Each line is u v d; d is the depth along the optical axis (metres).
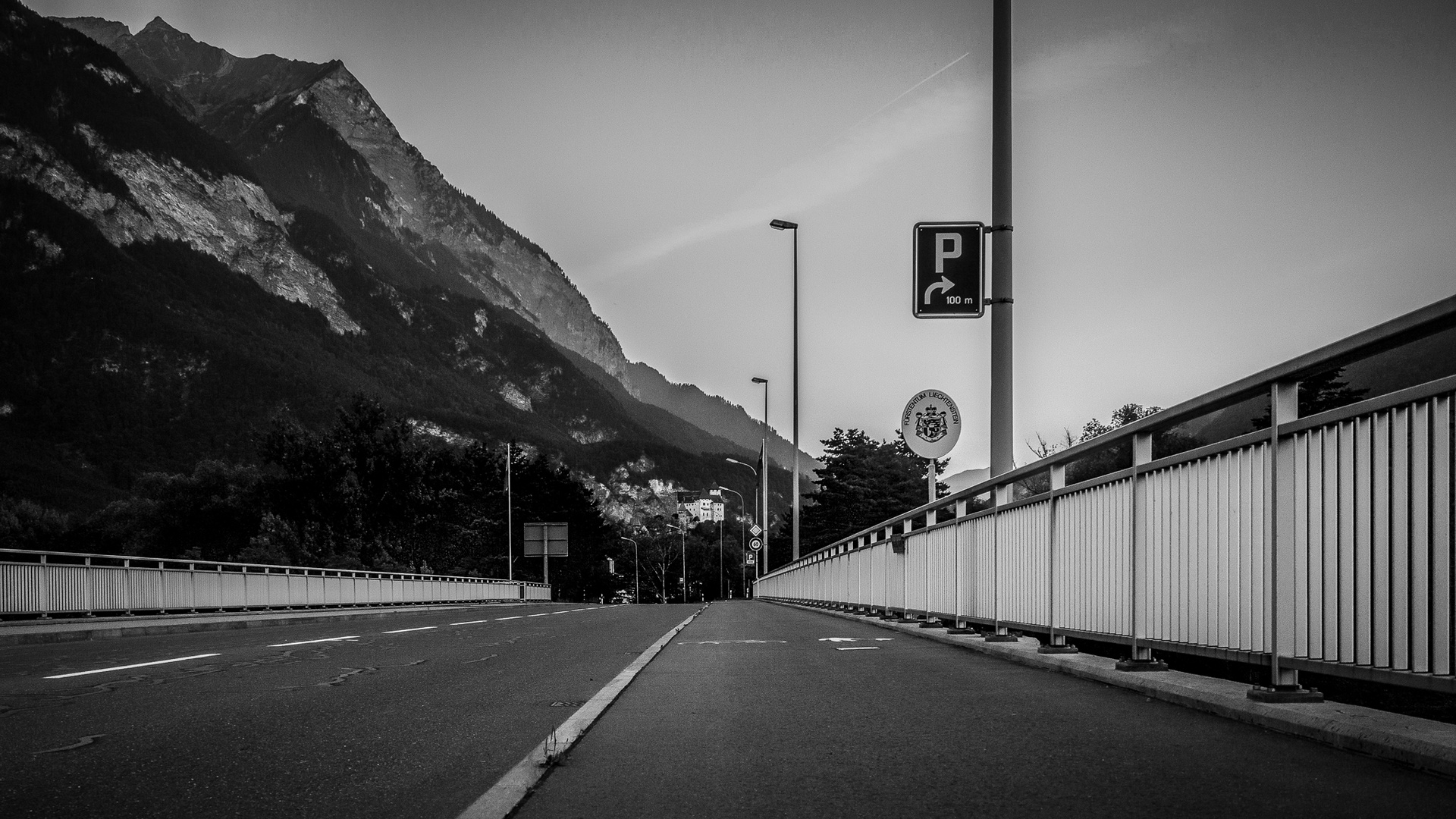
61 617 22.28
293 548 78.88
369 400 92.88
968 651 11.85
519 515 114.81
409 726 6.91
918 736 5.97
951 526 13.84
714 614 27.08
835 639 14.14
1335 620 5.58
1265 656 6.23
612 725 6.58
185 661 12.52
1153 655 9.17
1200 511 7.00
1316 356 5.46
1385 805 4.16
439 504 96.50
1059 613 9.64
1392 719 5.39
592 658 11.73
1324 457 5.68
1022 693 7.66
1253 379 6.16
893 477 86.12
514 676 9.95
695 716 6.89
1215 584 6.81
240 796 4.96
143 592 25.06
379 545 88.00
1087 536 8.97
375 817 4.52
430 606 49.47
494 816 4.30
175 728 7.01
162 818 4.57
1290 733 5.65
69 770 5.63
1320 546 5.70
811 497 89.44
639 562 174.50
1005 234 13.92
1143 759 5.14
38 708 8.16
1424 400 4.96
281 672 10.81
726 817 4.30
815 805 4.46
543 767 5.24
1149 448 7.95
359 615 30.75
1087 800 4.39
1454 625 4.79
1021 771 4.97
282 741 6.44
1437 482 4.88
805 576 34.81
